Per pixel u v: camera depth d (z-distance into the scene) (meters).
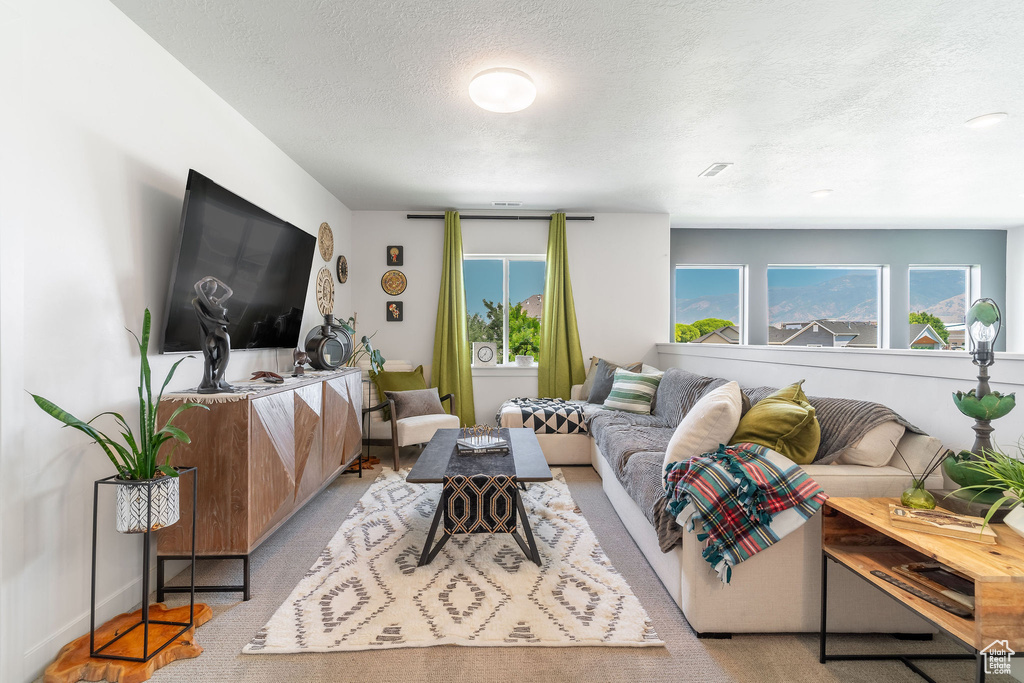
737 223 5.64
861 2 1.84
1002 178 3.94
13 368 1.48
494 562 2.33
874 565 1.51
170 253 2.25
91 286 1.81
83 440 1.76
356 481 3.68
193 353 2.31
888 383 2.22
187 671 1.58
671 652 1.69
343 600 1.99
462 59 2.27
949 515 1.42
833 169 3.77
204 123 2.51
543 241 5.21
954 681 1.54
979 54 2.19
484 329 5.33
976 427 1.57
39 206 1.59
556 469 4.03
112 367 1.91
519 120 2.93
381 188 4.32
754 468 1.76
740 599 1.78
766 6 1.88
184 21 2.01
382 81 2.48
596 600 1.99
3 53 1.43
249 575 2.06
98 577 1.83
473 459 2.65
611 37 2.09
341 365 3.75
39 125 1.59
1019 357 1.66
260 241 2.75
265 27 2.04
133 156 2.02
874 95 2.58
